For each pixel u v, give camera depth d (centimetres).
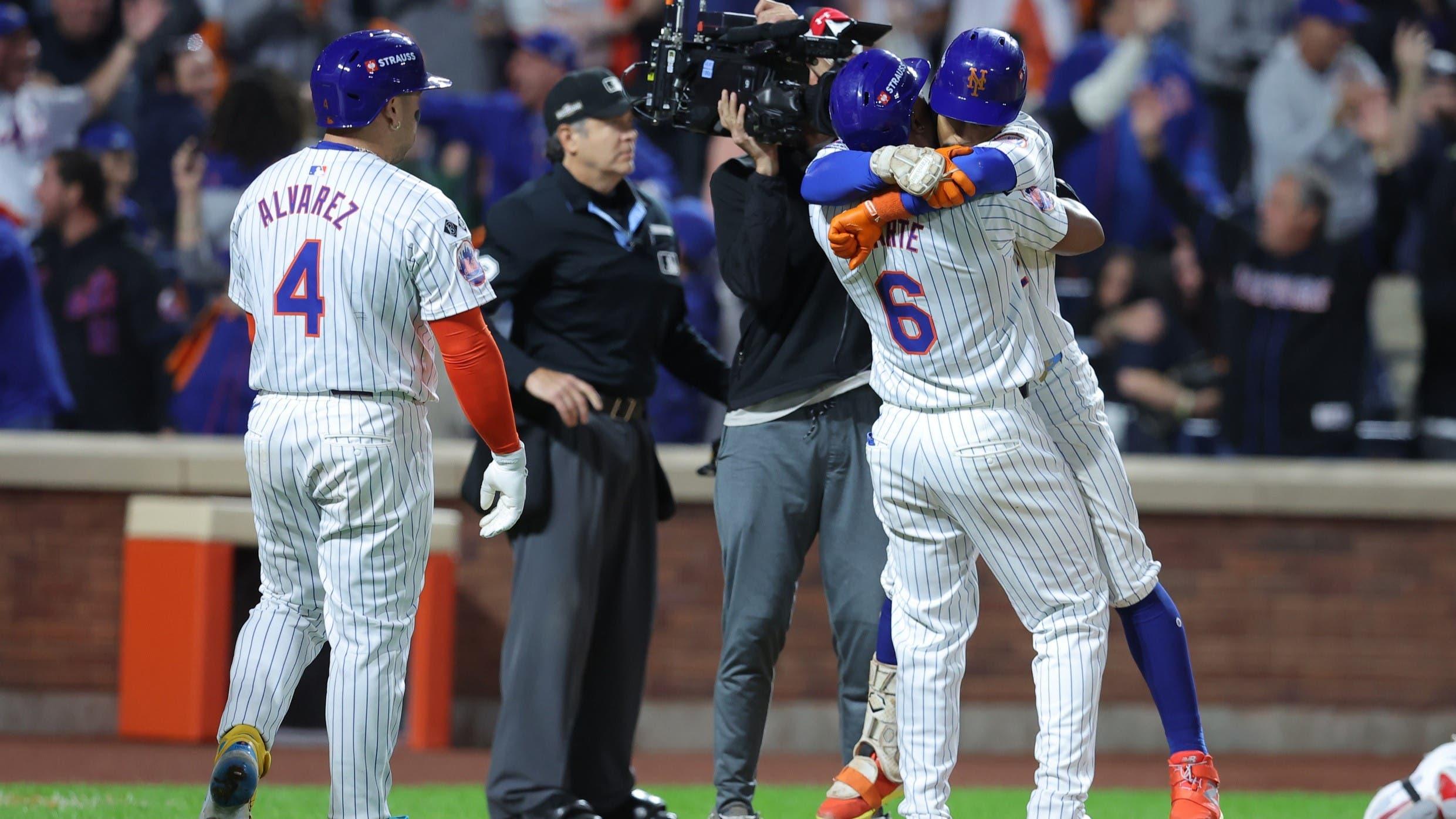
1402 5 3719
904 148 1251
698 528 2700
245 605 2612
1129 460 2864
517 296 1716
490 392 1324
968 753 2719
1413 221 3438
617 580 1766
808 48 1488
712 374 1817
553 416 1700
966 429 1304
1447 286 3266
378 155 1355
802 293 1573
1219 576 2761
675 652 2697
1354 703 2772
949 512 1336
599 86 1697
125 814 1750
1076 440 1413
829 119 1427
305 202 1304
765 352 1579
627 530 1764
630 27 3631
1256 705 2758
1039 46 3638
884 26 1527
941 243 1273
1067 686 1327
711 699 2703
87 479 2639
